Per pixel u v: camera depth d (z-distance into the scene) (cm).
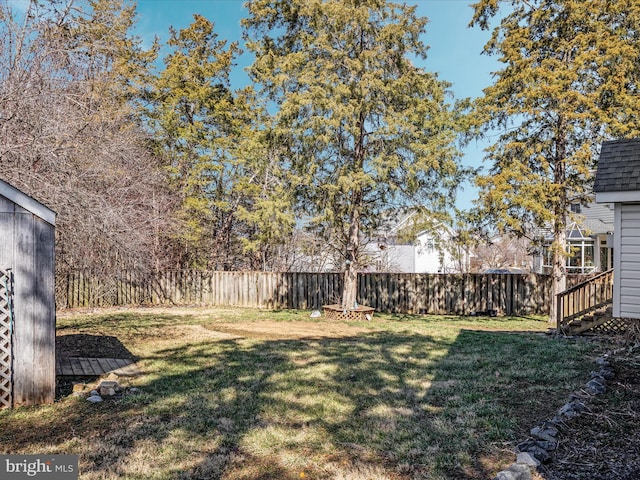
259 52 1289
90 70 867
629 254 646
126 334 1010
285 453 374
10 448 379
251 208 2023
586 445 370
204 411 478
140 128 1369
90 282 1433
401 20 1159
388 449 381
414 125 1182
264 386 577
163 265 1795
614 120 1047
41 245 503
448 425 432
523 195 1138
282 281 1630
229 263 2156
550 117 1180
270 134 1216
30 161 641
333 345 883
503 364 700
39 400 499
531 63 1157
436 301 1555
